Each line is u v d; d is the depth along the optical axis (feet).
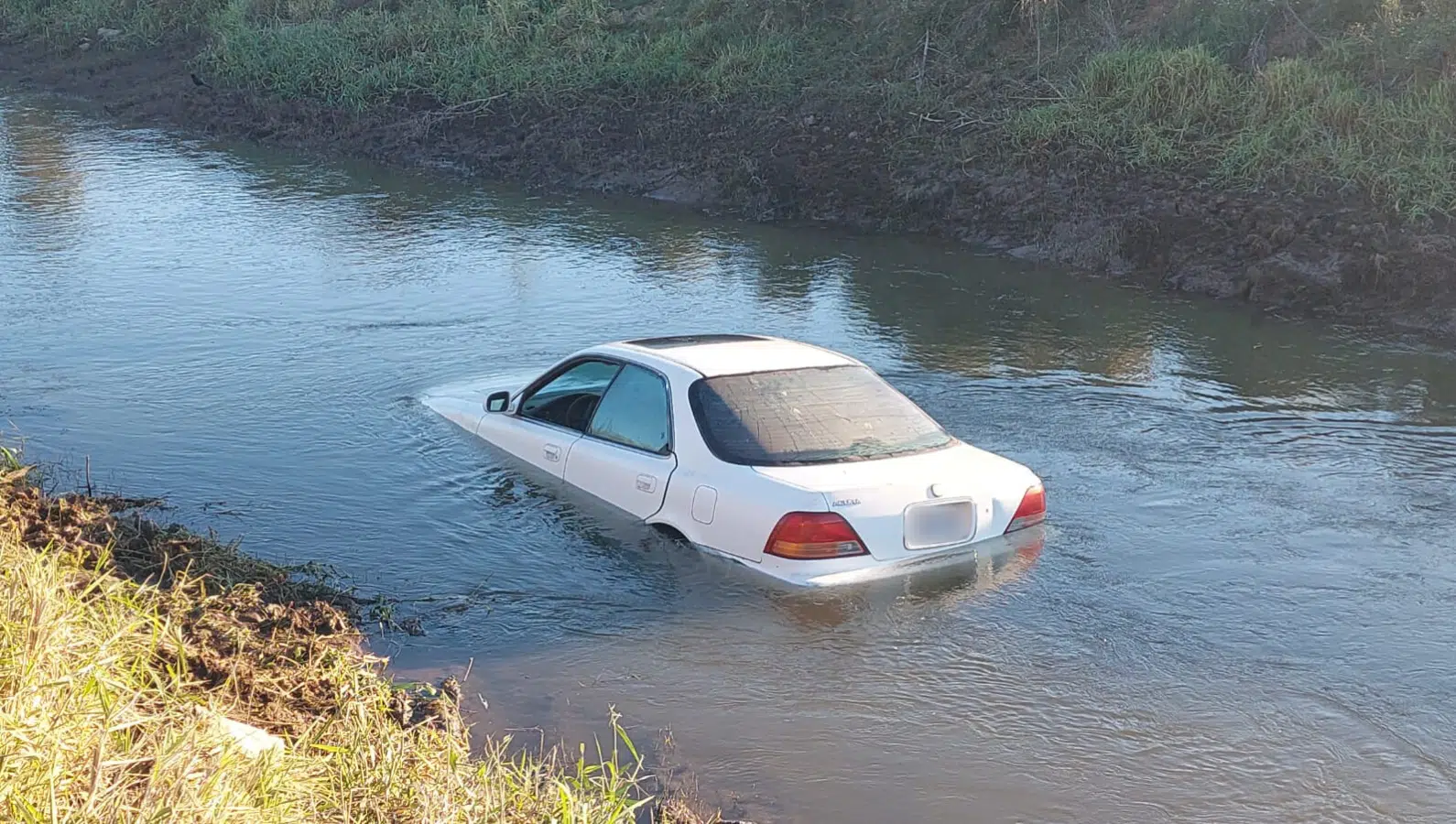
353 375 33.81
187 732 13.02
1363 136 52.95
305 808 13.21
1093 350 37.93
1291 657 18.37
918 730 16.62
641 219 62.59
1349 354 37.86
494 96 83.97
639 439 22.95
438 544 22.71
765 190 65.05
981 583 20.61
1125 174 55.77
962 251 54.95
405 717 16.89
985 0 73.46
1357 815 14.76
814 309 43.68
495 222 61.26
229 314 41.22
